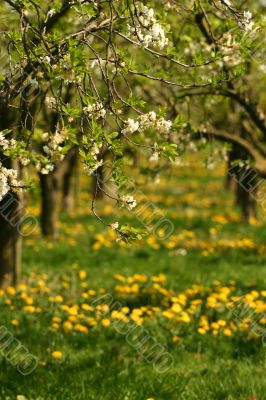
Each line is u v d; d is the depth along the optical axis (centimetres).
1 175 539
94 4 566
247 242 2055
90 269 1747
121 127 571
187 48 1086
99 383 881
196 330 1136
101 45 922
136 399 836
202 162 1205
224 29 737
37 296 1388
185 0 822
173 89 1111
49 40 566
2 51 745
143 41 561
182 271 1703
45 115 1264
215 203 3359
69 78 544
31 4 550
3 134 543
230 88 1053
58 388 858
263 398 834
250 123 1289
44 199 2250
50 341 1073
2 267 1471
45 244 2095
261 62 1050
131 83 1121
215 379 907
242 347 1052
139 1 599
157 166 1167
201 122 1209
